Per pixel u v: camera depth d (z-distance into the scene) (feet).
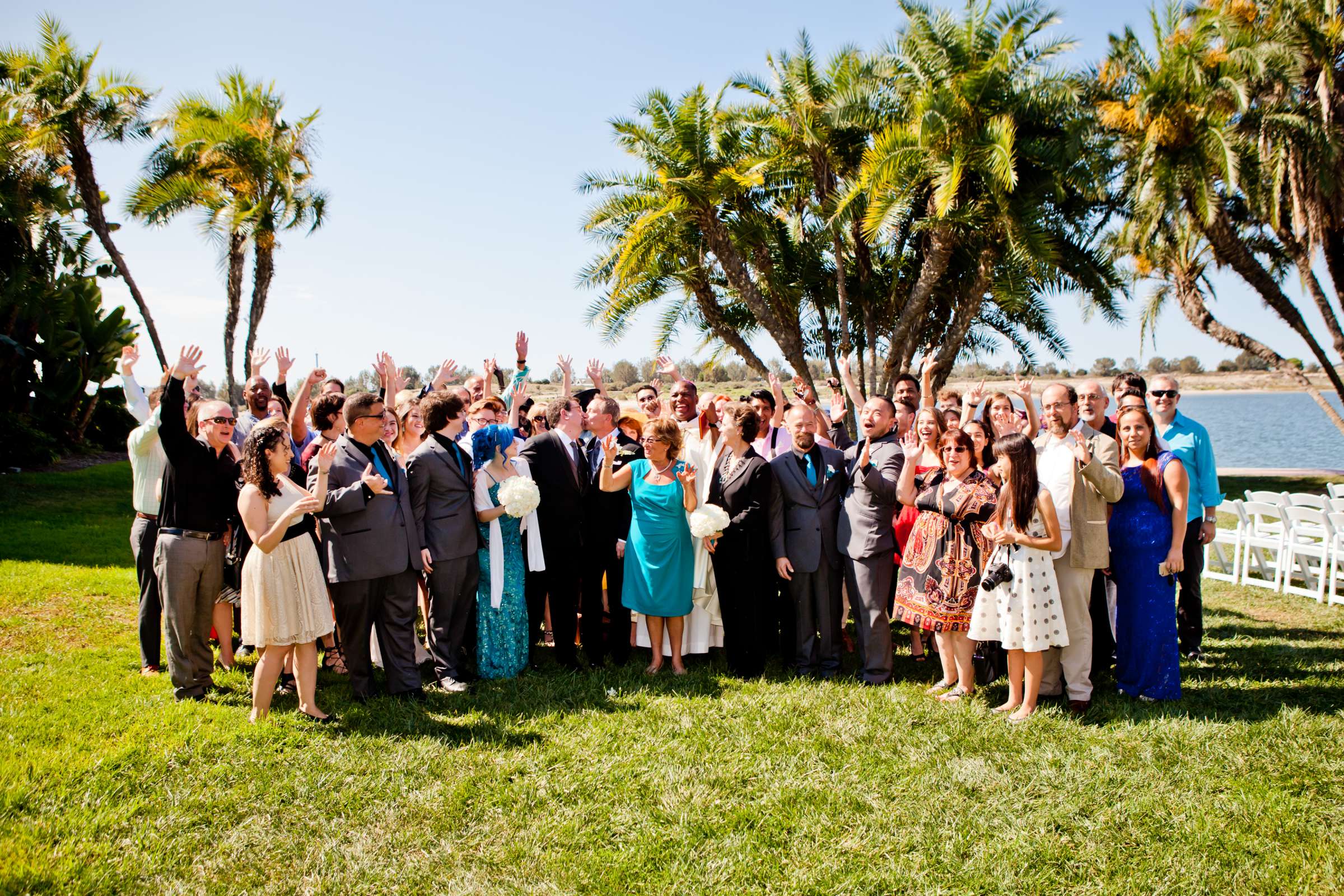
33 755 13.09
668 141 46.37
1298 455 111.04
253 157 64.90
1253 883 10.09
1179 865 10.44
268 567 14.40
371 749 13.87
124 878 10.21
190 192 63.98
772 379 22.03
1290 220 52.26
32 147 59.72
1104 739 14.23
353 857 10.84
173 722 14.71
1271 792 12.14
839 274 48.21
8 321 63.21
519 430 24.16
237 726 14.55
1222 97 45.39
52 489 50.06
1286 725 14.57
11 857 10.36
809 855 10.87
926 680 17.98
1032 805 12.04
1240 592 26.89
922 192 46.44
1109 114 47.83
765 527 18.25
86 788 12.24
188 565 15.61
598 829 11.52
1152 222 47.26
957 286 49.06
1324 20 45.55
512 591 18.20
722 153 47.65
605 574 21.29
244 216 64.08
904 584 16.87
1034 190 42.22
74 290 68.03
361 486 15.67
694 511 18.13
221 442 16.01
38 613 21.61
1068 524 15.55
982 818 11.69
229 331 69.10
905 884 10.21
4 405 64.54
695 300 55.42
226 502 16.33
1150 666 16.10
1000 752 13.84
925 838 11.19
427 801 12.21
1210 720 15.05
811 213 52.42
